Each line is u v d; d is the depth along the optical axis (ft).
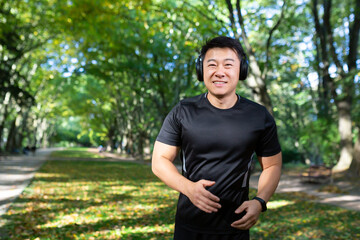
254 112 5.63
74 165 79.66
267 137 5.71
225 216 5.57
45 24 67.72
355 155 57.41
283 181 52.01
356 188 43.70
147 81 80.43
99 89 128.16
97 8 47.83
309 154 117.19
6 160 88.33
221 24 42.86
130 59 72.43
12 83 83.82
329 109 65.82
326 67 57.57
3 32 66.64
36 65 108.37
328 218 24.02
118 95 128.47
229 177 5.52
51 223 20.53
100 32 55.72
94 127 193.98
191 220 5.67
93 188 38.58
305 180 52.11
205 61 5.49
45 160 96.32
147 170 72.02
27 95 78.69
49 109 171.73
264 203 5.35
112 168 74.79
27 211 23.52
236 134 5.43
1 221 20.27
